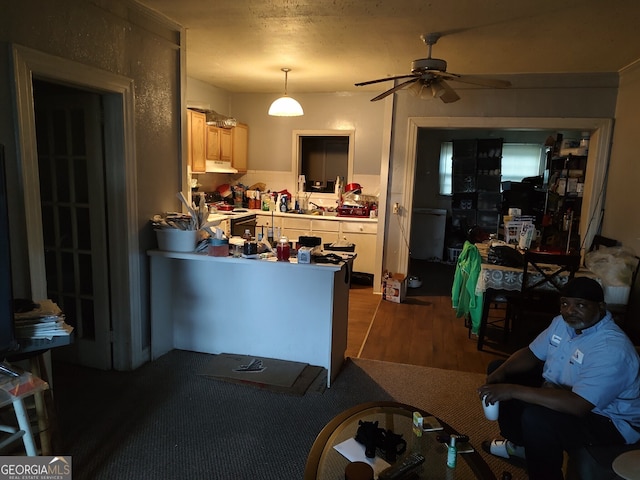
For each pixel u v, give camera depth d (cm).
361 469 144
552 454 172
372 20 302
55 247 300
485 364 332
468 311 385
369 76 482
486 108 457
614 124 422
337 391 282
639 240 355
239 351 327
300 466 207
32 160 210
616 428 170
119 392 271
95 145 277
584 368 173
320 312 306
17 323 162
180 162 338
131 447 218
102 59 254
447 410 263
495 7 270
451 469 152
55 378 287
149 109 300
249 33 339
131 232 288
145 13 289
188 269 326
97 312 296
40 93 283
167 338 330
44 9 215
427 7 274
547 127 443
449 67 420
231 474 200
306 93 611
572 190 482
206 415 248
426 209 741
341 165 640
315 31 330
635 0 252
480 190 718
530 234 406
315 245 328
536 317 379
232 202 618
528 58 381
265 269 310
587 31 307
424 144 751
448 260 729
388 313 450
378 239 512
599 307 175
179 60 328
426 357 344
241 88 594
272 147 640
